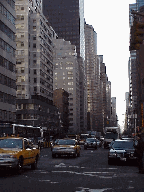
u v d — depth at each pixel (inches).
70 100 7140.8
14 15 2758.4
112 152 855.7
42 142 2340.1
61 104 5856.3
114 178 576.1
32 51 4224.9
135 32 520.4
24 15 4163.4
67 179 557.3
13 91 2701.8
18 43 4148.6
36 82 4205.2
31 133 2156.7
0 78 2409.0
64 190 438.9
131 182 524.7
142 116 3516.2
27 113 3951.8
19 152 615.8
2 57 2453.2
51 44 4943.4
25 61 4124.0
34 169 725.9
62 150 1138.0
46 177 583.2
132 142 924.6
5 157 587.2
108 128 2486.5
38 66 4205.2
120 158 840.3
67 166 815.1
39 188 454.6
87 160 1045.8
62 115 5787.4
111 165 851.4
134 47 523.8
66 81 7185.0
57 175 616.4
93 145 2076.8
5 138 671.8
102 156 1280.8
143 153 660.7
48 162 950.4
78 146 1236.5
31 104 3981.3
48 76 4726.9
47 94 4650.6
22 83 4104.3
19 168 615.8
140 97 4207.7
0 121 2337.6
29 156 673.6
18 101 3978.8
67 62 7214.6
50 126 4601.4
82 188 458.0
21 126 1930.4
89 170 716.7
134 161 834.8
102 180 547.8
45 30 4566.9
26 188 453.1
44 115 4362.7
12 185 480.1
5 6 2522.1
